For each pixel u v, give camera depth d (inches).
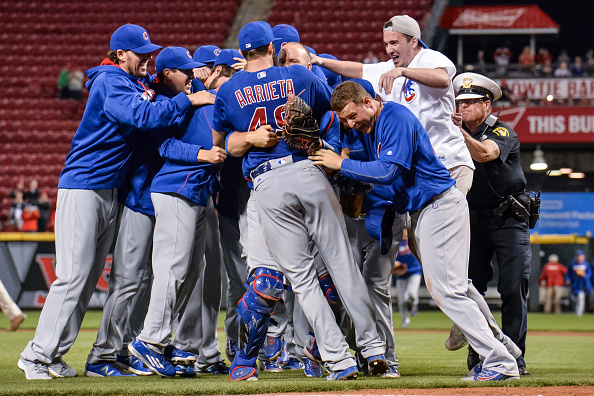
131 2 3481.8
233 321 831.1
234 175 820.6
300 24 3336.6
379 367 677.3
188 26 3368.6
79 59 3243.1
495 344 669.9
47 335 734.5
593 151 2630.4
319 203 658.2
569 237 2278.5
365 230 742.5
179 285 741.9
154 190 747.4
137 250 782.5
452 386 637.3
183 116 762.8
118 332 780.6
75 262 743.1
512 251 792.3
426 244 682.8
